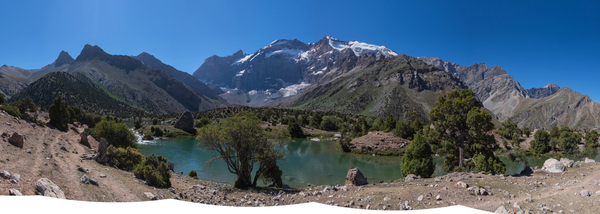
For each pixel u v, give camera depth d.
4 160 15.29
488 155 33.28
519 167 54.19
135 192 17.66
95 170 21.25
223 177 39.94
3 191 10.42
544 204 14.23
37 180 13.16
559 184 19.55
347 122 154.00
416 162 33.06
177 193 20.88
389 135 80.06
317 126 147.62
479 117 35.06
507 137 99.56
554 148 76.25
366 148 73.50
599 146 88.19
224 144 28.78
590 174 22.12
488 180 22.42
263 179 33.78
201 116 177.00
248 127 27.98
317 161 60.50
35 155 19.72
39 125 38.44
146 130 102.75
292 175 45.06
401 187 22.02
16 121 32.50
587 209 12.70
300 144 94.44
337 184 38.06
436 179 23.80
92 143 40.28
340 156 68.56
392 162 60.50
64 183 14.80
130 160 31.05
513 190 18.52
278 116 171.50
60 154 23.48
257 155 28.44
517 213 12.93
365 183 31.19
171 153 62.62
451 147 39.41
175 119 198.50
